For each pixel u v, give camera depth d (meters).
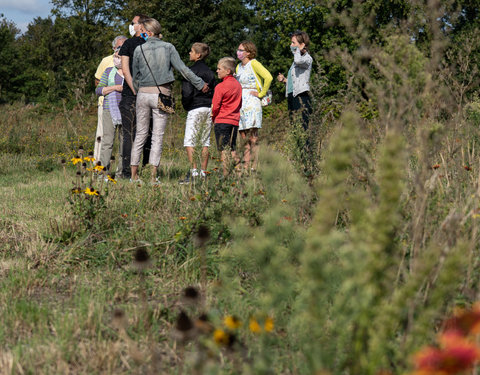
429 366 1.41
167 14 44.78
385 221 1.69
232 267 3.38
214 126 7.00
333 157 1.71
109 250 4.04
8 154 11.81
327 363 1.72
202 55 7.52
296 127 5.17
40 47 57.38
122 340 2.62
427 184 2.90
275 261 1.96
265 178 3.68
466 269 2.65
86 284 3.47
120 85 8.13
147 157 8.25
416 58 2.46
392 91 2.46
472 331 1.50
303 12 35.50
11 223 5.10
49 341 2.58
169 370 2.30
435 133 2.47
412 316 2.04
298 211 3.45
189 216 4.32
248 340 2.47
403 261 2.52
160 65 7.14
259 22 41.59
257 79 7.62
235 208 4.07
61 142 12.61
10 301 3.10
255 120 7.60
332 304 2.49
